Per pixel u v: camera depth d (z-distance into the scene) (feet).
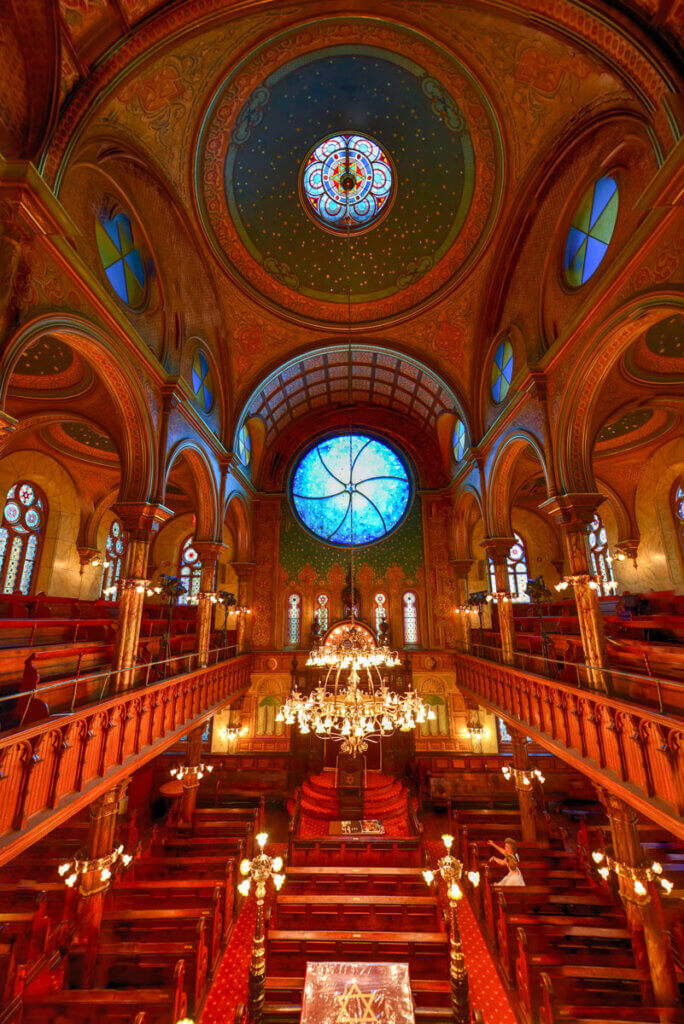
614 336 31.58
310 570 81.71
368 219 57.82
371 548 82.48
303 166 53.36
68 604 54.75
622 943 30.09
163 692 40.55
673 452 61.36
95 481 70.03
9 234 23.57
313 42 40.55
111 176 34.35
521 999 28.48
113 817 31.86
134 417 37.99
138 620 36.55
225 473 60.03
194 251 50.14
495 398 56.08
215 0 27.53
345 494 85.46
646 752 26.58
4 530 62.03
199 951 28.89
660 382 41.78
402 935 30.01
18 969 24.70
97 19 25.72
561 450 37.50
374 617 79.77
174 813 54.19
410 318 61.82
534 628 66.90
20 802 21.76
